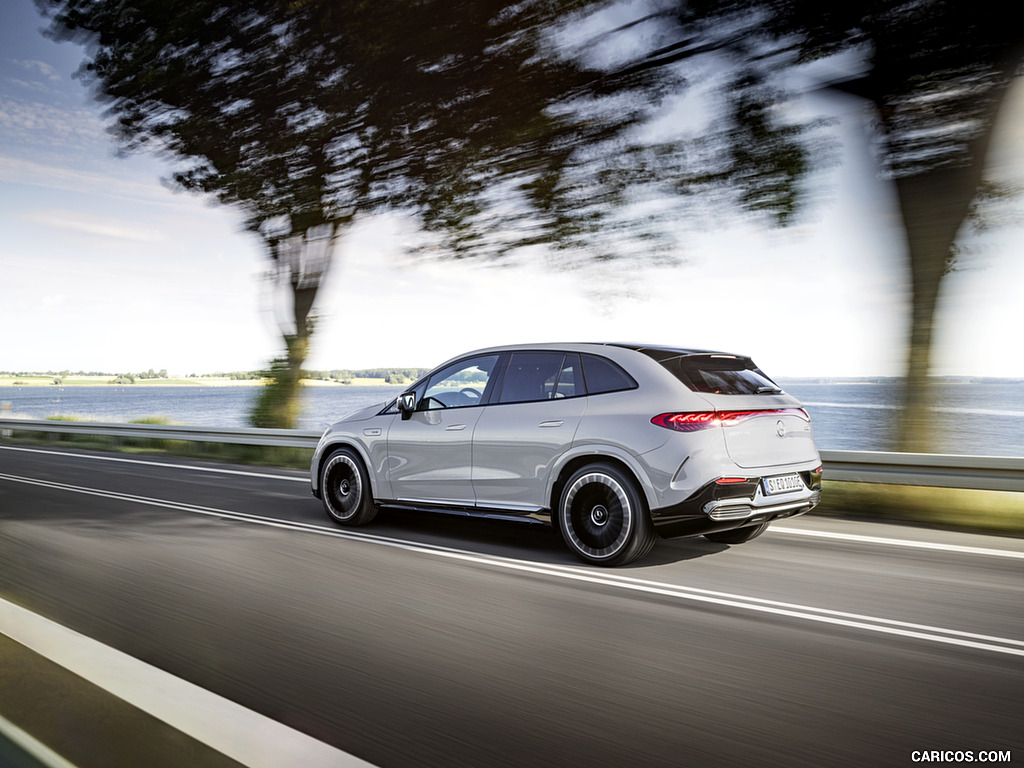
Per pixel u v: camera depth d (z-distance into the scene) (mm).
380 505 6473
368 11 10531
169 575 4887
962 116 8195
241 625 3840
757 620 3957
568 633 3742
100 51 12375
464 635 3701
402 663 3312
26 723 2344
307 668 3242
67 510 7555
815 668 3260
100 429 17359
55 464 12555
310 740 2402
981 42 7680
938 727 2676
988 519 6848
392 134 11508
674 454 4789
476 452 5766
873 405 8930
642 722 2725
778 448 5090
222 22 11367
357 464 6590
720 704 2881
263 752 2307
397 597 4383
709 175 9375
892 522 6984
